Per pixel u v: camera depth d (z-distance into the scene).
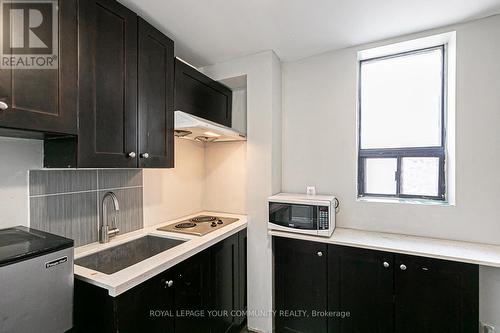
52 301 0.89
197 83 1.97
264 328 2.02
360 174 2.12
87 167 1.13
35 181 1.25
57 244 0.92
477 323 1.38
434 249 1.52
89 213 1.50
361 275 1.64
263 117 2.05
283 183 2.28
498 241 1.59
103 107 1.21
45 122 0.97
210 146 2.52
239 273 2.02
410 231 1.82
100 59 1.20
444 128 1.85
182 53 2.06
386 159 2.04
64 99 1.04
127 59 1.35
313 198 1.88
